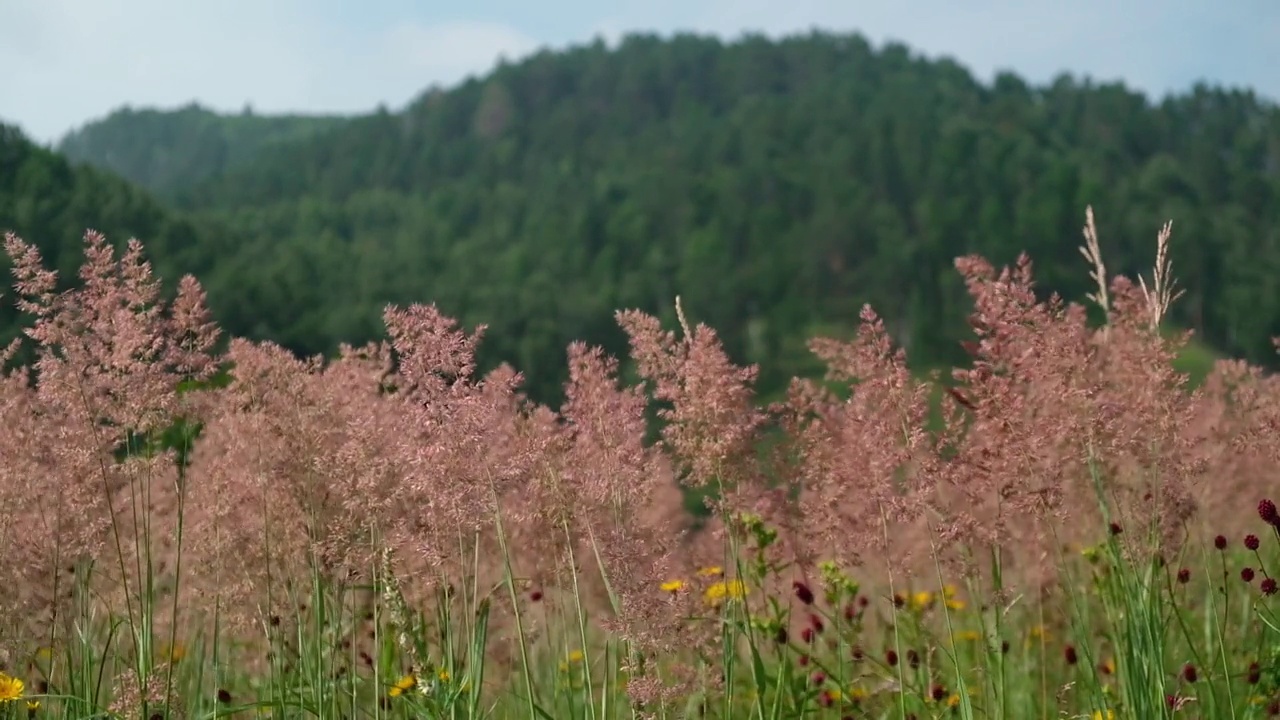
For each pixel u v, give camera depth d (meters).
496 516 5.09
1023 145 162.12
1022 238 134.00
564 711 6.25
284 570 5.74
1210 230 120.69
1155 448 5.66
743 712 6.57
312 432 5.67
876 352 5.47
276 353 5.88
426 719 5.34
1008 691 6.49
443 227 167.12
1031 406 5.64
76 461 5.25
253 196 194.88
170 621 6.13
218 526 5.70
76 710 5.27
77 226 39.06
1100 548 6.27
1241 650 6.79
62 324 5.30
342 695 5.88
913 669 6.46
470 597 5.79
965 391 5.68
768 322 131.88
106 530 5.39
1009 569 7.12
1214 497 7.12
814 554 5.69
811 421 5.84
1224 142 182.12
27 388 5.66
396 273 134.25
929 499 5.34
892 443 5.39
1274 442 6.08
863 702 6.37
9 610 5.35
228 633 6.21
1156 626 5.56
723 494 5.58
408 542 5.18
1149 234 125.94
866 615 7.61
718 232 147.12
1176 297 5.92
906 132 165.88
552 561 5.71
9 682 5.13
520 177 199.50
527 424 5.48
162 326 5.53
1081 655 6.51
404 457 5.18
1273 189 153.88
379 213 180.38
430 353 5.12
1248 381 7.12
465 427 5.05
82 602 5.78
